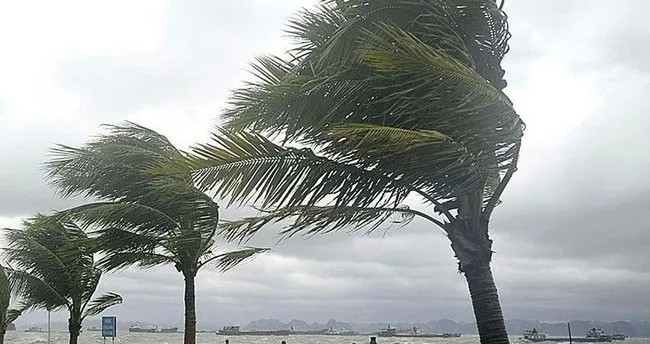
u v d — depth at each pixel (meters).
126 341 76.50
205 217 14.19
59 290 18.98
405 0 7.48
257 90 7.57
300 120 7.42
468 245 8.01
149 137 16.30
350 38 7.48
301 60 8.56
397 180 7.45
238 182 6.98
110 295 20.03
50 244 18.66
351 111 7.46
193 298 15.93
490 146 7.16
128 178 14.62
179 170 6.73
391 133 6.37
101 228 14.86
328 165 7.25
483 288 7.96
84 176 15.06
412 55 6.10
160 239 15.20
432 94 6.52
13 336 46.97
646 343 63.28
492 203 8.11
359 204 7.61
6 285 18.33
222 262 16.52
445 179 7.46
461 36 7.81
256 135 7.07
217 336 98.00
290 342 84.31
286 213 8.29
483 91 6.44
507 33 7.89
